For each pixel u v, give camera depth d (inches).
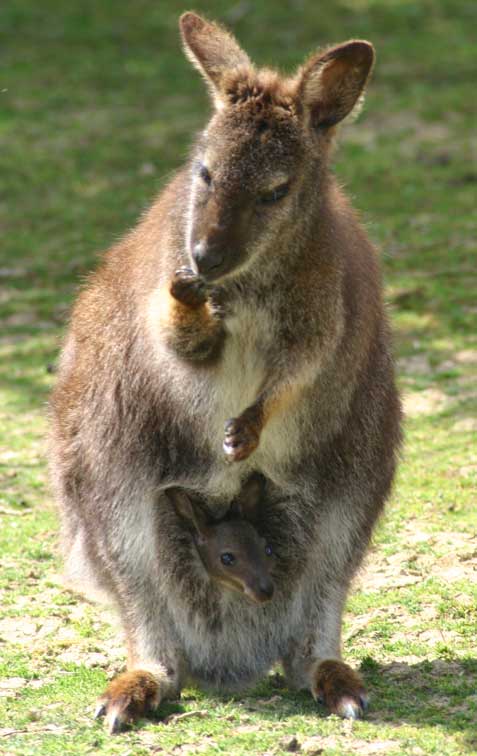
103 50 1466.5
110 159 1178.0
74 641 460.1
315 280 396.2
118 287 433.1
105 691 397.4
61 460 450.6
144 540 420.2
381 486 439.8
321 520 427.8
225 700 414.3
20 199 1105.4
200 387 400.2
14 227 1046.4
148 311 406.6
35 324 858.8
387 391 440.8
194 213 387.5
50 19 1551.4
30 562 534.9
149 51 1464.1
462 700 395.5
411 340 781.3
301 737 369.4
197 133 447.2
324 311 397.4
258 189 383.2
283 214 388.5
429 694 403.2
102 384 426.3
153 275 410.9
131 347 415.8
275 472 418.0
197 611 427.5
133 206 1069.1
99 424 425.1
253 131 386.6
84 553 447.2
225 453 390.9
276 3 1572.3
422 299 833.5
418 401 697.6
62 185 1129.4
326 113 404.5
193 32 414.3
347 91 403.2
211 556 421.1
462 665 423.2
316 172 399.5
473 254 911.7
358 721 382.6
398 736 368.5
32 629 470.3
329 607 427.5
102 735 376.5
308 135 397.1
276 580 432.1
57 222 1050.1
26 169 1165.7
